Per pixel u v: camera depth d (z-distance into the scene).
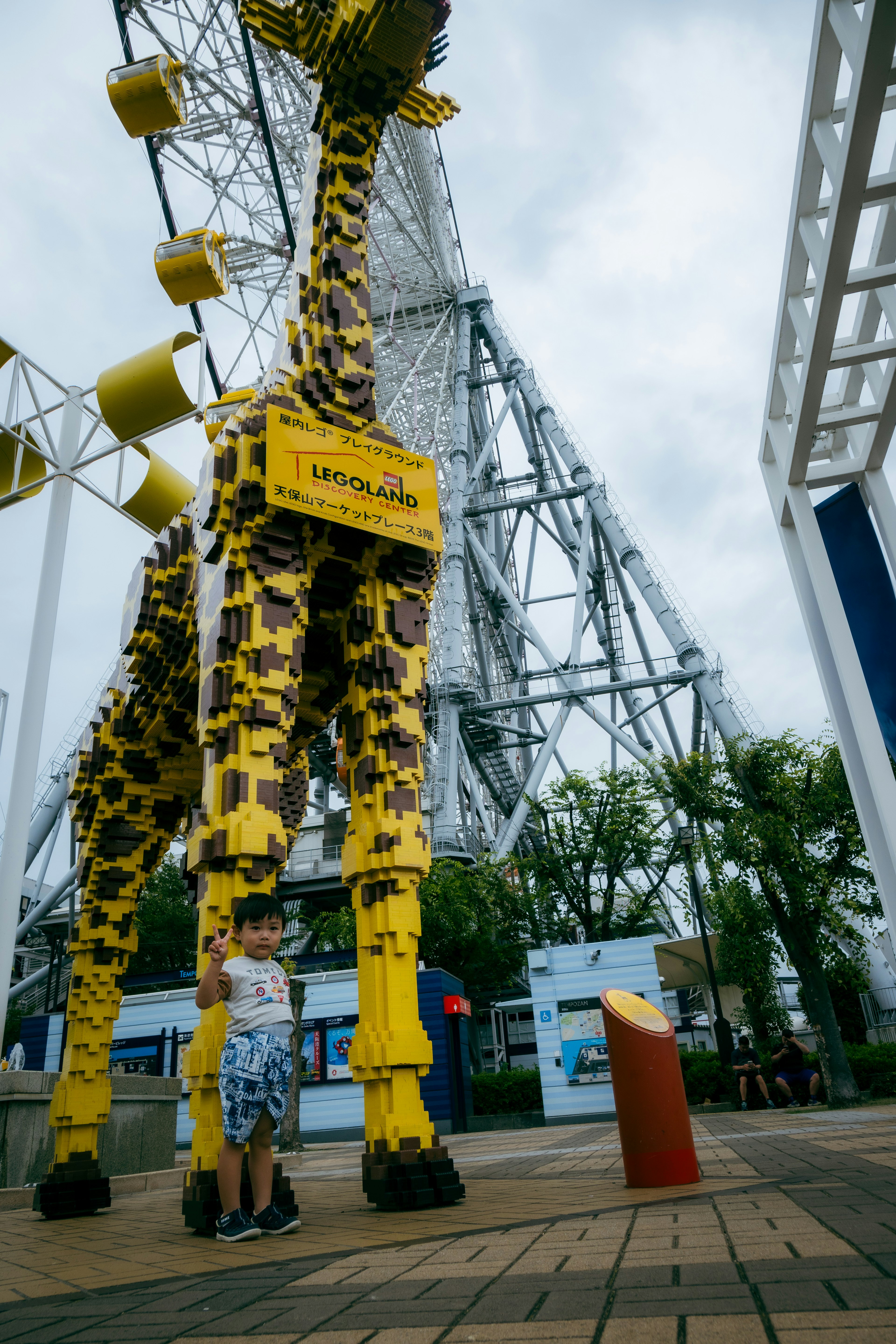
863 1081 19.41
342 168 7.56
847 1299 2.06
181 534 7.34
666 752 23.86
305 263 7.50
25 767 12.88
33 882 48.06
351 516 6.41
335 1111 23.25
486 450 44.75
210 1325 2.36
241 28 20.84
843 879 17.97
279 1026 4.50
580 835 31.50
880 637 8.80
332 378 6.85
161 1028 24.31
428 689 6.69
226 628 5.84
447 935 30.98
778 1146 7.05
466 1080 23.30
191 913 44.16
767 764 18.25
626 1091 5.12
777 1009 24.61
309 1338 2.13
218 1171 4.35
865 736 8.62
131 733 8.59
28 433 15.23
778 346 8.77
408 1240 3.77
